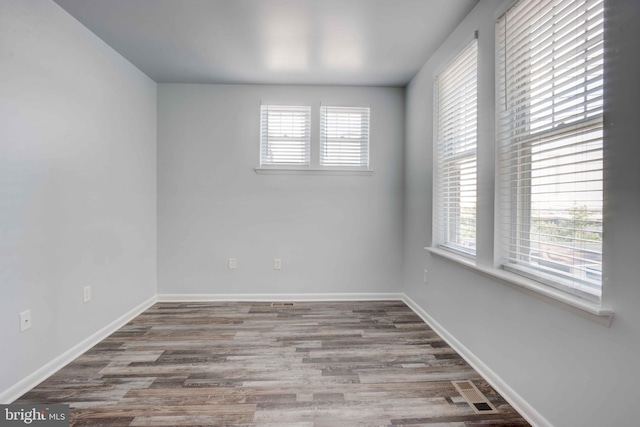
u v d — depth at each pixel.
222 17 2.20
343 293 3.57
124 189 2.84
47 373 1.95
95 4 2.04
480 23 2.01
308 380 1.92
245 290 3.53
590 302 1.24
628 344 1.08
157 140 3.44
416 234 3.17
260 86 3.46
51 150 2.00
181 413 1.62
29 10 1.83
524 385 1.61
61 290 2.08
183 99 3.44
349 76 3.23
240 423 1.55
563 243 1.45
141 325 2.79
